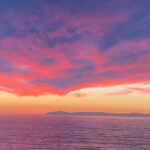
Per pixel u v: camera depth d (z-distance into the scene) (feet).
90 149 234.17
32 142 277.85
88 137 331.16
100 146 250.57
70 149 234.79
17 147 242.17
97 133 390.63
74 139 308.19
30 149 233.35
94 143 271.69
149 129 487.61
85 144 264.52
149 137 336.08
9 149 231.09
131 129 481.87
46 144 263.70
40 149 233.55
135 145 257.75
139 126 583.99
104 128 504.84
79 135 359.25
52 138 317.63
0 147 240.12
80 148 238.89
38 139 306.14
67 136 344.28
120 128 507.71
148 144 265.75
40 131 422.41
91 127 535.19
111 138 320.09
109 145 257.34
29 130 438.40
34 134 367.86
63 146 251.19
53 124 638.94
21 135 349.00
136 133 394.52
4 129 443.73
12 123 640.17
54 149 233.76
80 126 567.59
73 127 531.91
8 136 331.16
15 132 391.86
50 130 447.01
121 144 265.34
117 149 234.58
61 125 599.57
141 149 234.58
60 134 372.17
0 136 328.70
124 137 333.21
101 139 307.99
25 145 255.29
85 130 451.94
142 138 322.75
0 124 584.81
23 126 536.83
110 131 430.20
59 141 288.10
